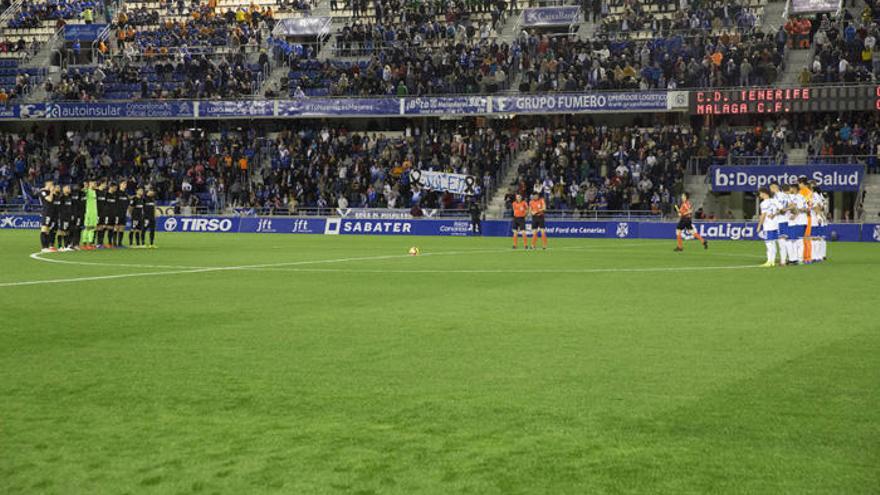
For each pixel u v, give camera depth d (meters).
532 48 52.88
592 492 5.13
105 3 64.50
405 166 49.47
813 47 49.50
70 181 53.59
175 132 56.41
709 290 16.27
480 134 50.84
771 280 18.45
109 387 7.89
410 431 6.42
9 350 9.80
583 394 7.57
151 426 6.59
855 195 45.34
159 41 60.50
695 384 7.96
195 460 5.76
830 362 8.99
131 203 32.69
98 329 11.35
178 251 29.61
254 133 54.06
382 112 51.97
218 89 55.22
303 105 52.84
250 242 36.81
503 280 18.42
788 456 5.78
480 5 57.91
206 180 52.44
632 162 46.44
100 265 22.72
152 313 12.95
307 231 47.81
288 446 6.06
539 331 11.12
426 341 10.36
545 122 52.78
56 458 5.82
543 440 6.18
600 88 49.41
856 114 46.47
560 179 46.97
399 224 46.59
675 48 49.72
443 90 51.88
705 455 5.81
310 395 7.57
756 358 9.23
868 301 14.44
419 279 18.64
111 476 5.46
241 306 13.78
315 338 10.59
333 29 60.03
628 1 54.88
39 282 17.81
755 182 42.81
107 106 54.72
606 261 24.67
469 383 8.02
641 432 6.36
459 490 5.18
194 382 8.09
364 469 5.56
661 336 10.70
